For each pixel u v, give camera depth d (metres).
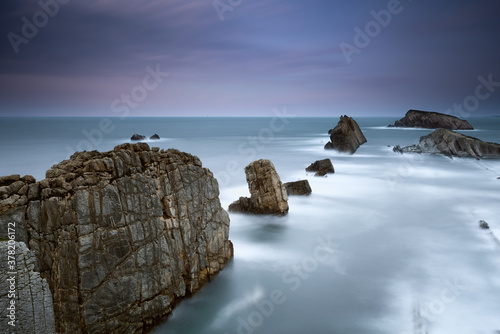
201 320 15.17
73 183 11.56
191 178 16.38
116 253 12.19
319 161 49.28
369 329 14.61
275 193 28.08
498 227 26.09
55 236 10.95
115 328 11.98
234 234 25.09
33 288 10.04
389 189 38.69
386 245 23.05
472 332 14.01
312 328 14.69
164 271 13.99
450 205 32.38
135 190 13.29
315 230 25.92
